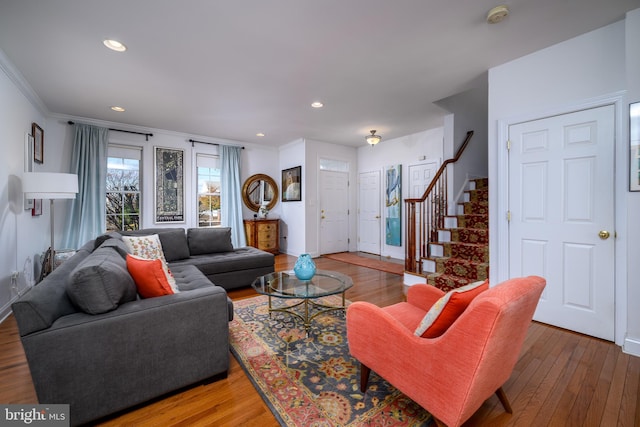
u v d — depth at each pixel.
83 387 1.29
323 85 3.06
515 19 2.01
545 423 1.36
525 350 2.06
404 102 3.60
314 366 1.85
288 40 2.21
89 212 4.16
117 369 1.37
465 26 2.08
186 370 1.57
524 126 2.58
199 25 2.02
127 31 2.08
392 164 5.71
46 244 3.84
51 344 1.23
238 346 2.12
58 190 2.88
